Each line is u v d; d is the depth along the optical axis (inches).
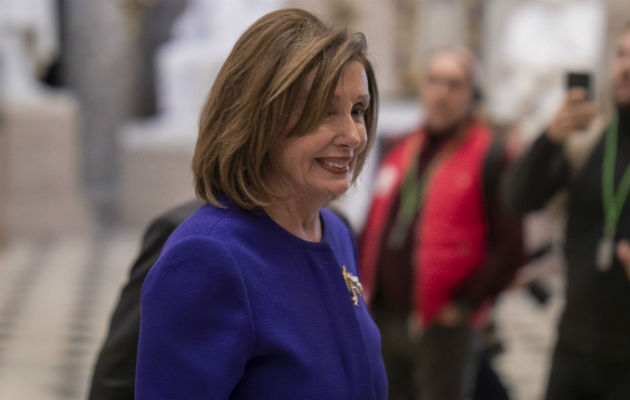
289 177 49.9
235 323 45.9
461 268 114.3
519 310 253.4
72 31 477.7
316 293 50.8
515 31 340.8
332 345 50.1
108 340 59.7
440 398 114.4
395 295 118.0
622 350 94.6
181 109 422.3
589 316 96.9
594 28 328.5
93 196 466.3
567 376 99.3
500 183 114.0
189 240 46.9
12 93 384.5
